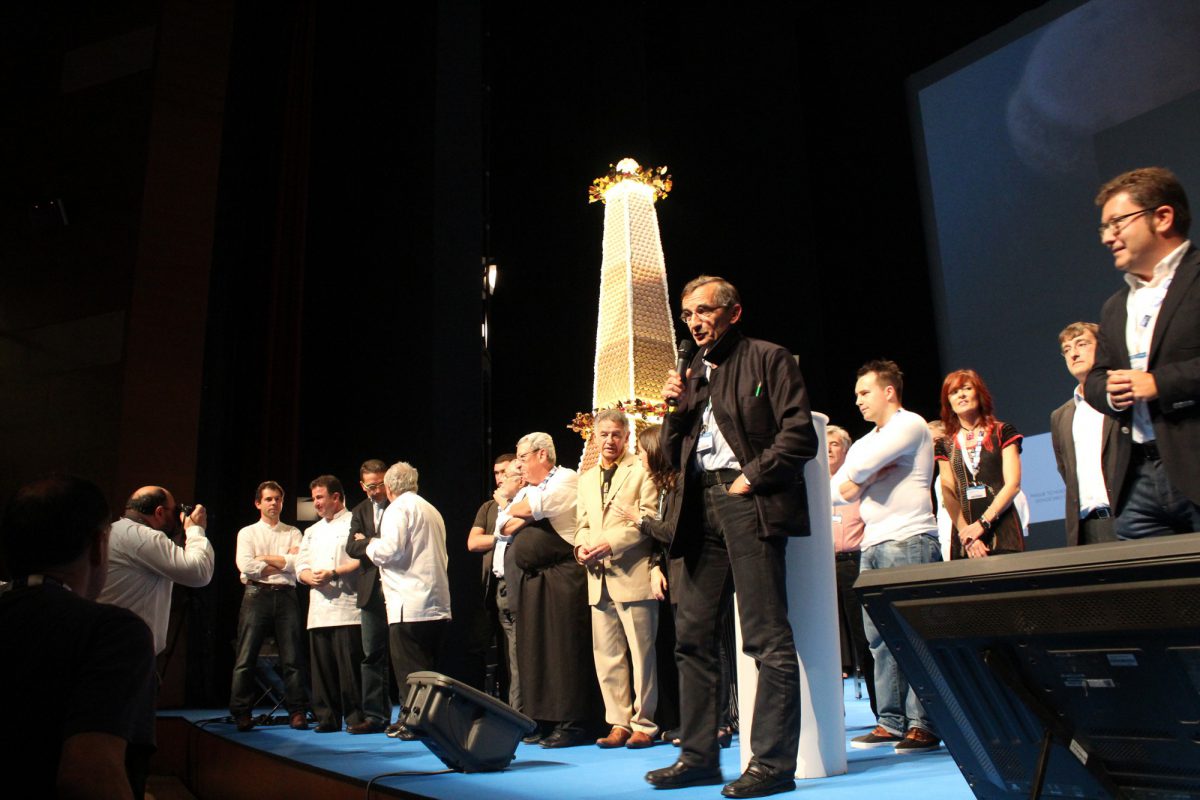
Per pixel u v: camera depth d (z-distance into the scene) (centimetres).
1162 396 163
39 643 135
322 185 879
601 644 393
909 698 322
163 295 757
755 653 247
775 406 251
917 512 317
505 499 469
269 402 776
